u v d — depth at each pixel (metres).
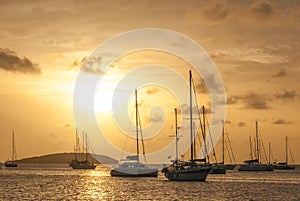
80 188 116.50
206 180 142.25
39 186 123.62
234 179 157.38
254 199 91.38
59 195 98.69
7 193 102.75
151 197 93.81
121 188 113.88
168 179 131.88
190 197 93.81
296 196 97.12
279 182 142.50
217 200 89.38
